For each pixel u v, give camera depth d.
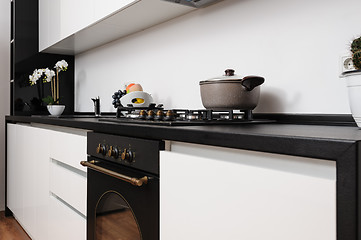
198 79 1.67
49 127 1.90
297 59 1.24
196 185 0.80
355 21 1.06
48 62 2.88
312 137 0.59
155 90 1.98
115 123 1.16
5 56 3.00
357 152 0.52
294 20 1.25
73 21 2.10
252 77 1.15
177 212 0.86
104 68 2.53
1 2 2.99
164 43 1.90
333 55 1.12
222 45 1.54
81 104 2.89
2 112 2.99
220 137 0.75
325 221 0.55
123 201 1.13
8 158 2.65
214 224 0.75
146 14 1.72
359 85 0.81
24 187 2.21
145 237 1.00
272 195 0.63
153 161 0.96
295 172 0.64
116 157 1.14
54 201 1.71
